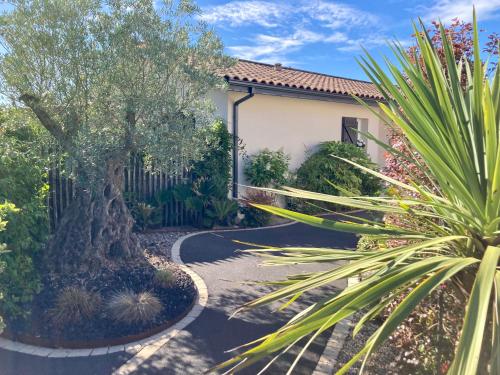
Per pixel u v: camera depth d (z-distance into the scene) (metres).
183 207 10.10
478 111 2.23
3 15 5.00
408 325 3.79
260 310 5.04
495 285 1.64
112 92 5.32
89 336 4.17
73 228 5.70
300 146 13.19
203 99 6.34
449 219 2.28
